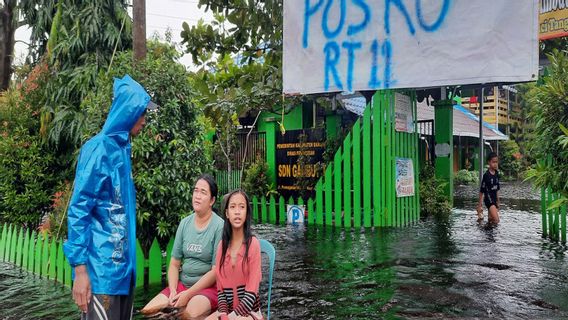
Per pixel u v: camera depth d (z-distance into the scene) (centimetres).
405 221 1087
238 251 421
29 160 834
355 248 793
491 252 754
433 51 692
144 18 675
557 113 613
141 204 601
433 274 617
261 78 1151
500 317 455
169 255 616
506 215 1272
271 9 999
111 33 932
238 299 424
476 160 3191
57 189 845
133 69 632
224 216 431
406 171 1082
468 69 663
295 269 653
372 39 744
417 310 477
